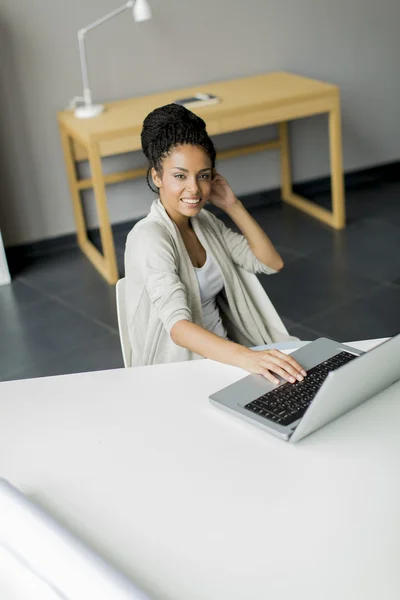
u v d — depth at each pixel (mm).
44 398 1572
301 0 4527
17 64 3979
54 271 4062
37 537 1116
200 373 1617
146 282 1810
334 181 4227
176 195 1838
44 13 3947
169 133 1793
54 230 4348
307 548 1117
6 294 3820
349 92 4867
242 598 1038
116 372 1648
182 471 1311
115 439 1416
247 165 4727
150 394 1554
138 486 1283
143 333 1904
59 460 1371
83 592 1021
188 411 1482
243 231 2035
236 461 1324
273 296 3576
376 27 4793
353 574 1063
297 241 4184
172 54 4301
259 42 4508
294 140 4793
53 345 3285
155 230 1840
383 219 4371
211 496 1244
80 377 1642
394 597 1021
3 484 1225
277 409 1434
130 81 4254
